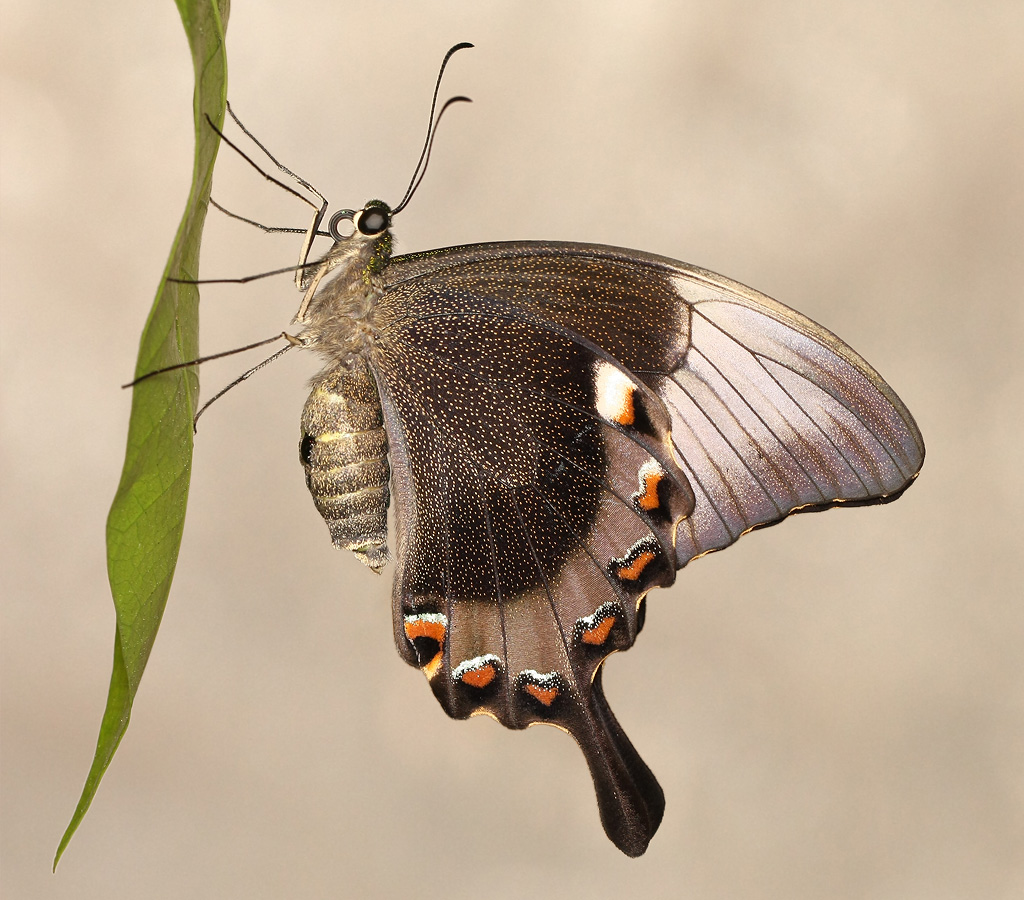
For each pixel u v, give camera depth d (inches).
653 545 21.9
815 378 21.6
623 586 22.0
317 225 21.8
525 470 22.0
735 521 21.9
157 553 20.5
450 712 22.1
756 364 21.7
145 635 20.5
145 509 20.4
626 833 22.0
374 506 21.9
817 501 21.7
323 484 21.9
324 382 21.9
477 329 22.0
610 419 21.9
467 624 22.1
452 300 22.0
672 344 21.8
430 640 22.1
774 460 21.8
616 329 21.9
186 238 20.4
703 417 21.8
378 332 21.9
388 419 22.0
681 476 21.8
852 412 21.6
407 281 21.9
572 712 22.0
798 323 21.6
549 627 22.0
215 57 20.4
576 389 21.9
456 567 22.1
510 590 22.1
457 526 22.0
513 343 21.9
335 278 21.9
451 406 22.0
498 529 22.0
